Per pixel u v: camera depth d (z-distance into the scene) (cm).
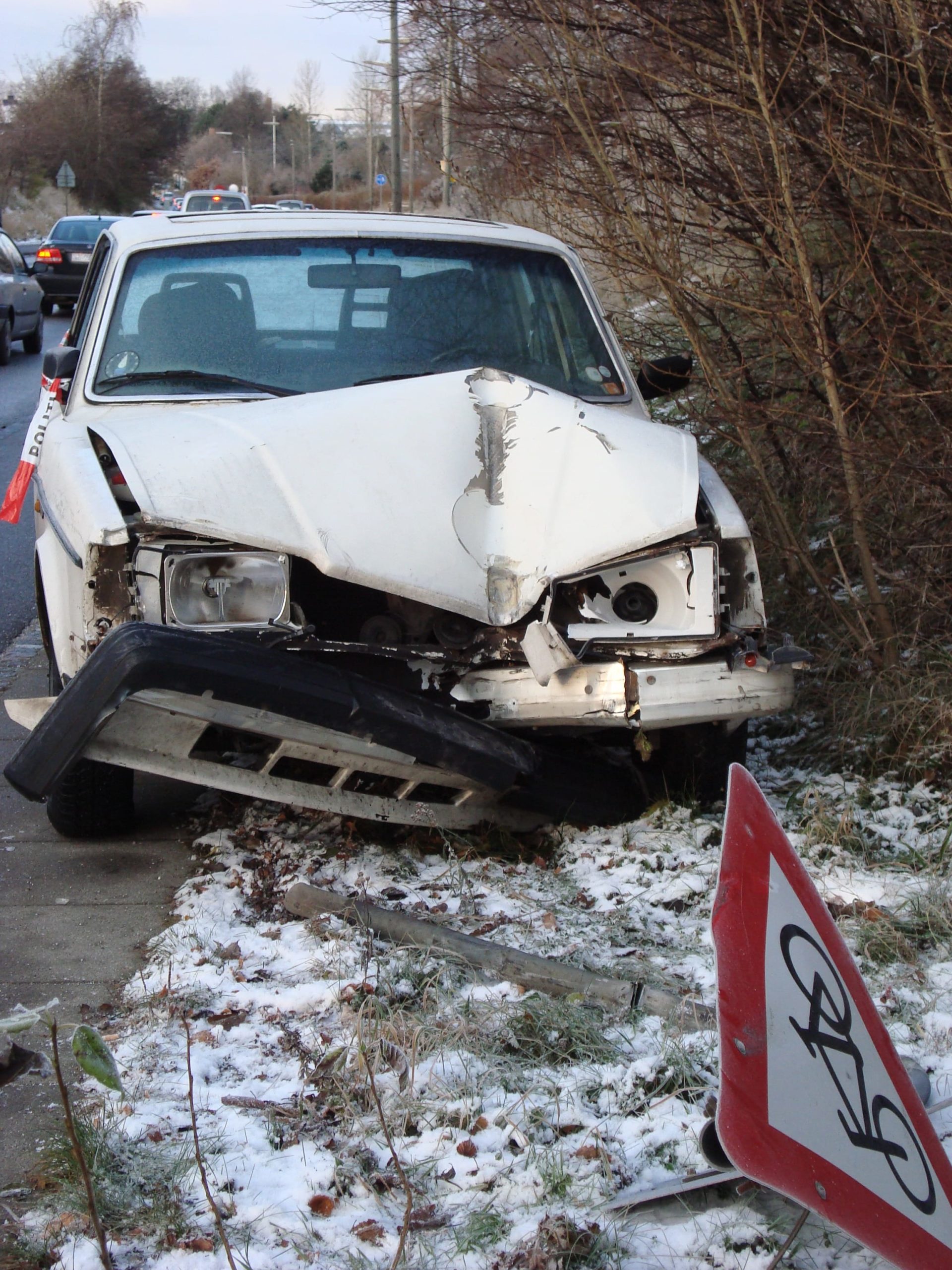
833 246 582
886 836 423
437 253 504
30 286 2075
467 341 483
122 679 333
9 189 6400
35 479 502
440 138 681
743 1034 196
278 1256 239
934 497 532
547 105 612
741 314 579
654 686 380
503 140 639
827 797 451
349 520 374
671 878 395
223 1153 268
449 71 652
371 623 395
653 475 399
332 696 352
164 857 426
